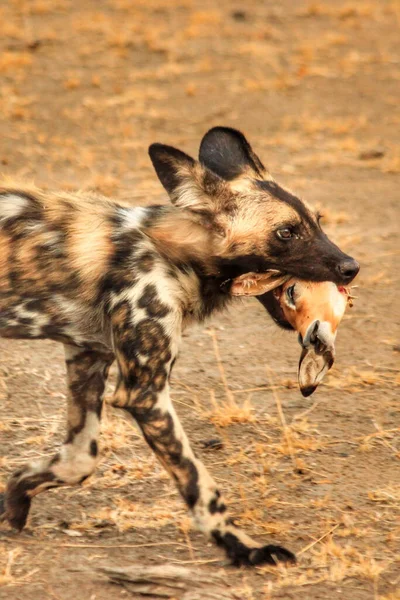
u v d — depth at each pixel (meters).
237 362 16.75
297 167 25.39
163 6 38.16
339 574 11.17
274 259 12.16
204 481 11.41
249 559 11.34
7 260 11.83
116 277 11.73
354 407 15.41
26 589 10.92
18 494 12.16
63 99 29.69
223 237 12.02
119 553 11.77
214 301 12.42
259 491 13.19
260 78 31.53
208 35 35.28
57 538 12.10
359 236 21.36
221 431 14.66
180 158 11.77
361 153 26.14
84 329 12.03
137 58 33.16
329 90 30.88
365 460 13.99
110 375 16.16
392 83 31.50
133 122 28.09
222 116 28.72
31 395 15.53
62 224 11.98
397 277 19.75
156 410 11.48
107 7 37.84
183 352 17.05
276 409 15.35
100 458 13.71
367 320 18.19
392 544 11.96
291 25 36.69
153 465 13.73
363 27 36.62
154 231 12.00
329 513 12.67
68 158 25.42
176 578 11.01
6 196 12.11
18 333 12.16
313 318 11.91
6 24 34.97
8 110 28.59
